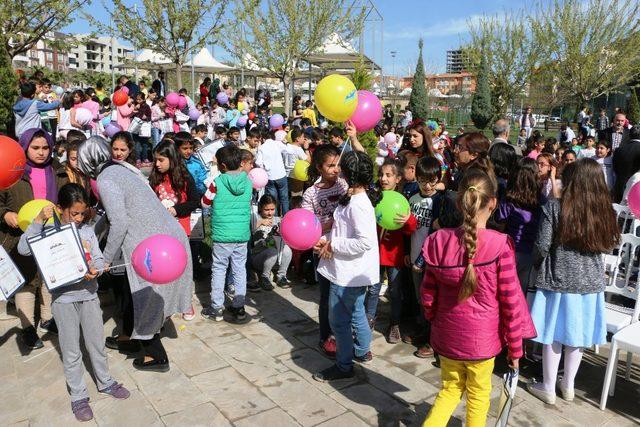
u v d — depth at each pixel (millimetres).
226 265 4934
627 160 7387
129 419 3406
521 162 4090
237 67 21422
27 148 4516
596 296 3568
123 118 11922
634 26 27891
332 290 3795
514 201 4035
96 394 3684
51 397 3658
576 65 28781
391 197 4078
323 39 20422
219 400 3646
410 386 3885
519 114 37031
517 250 4039
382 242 4480
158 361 4000
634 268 5223
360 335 4070
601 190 3447
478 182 2713
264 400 3660
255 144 8758
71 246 3217
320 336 4457
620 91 30891
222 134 9398
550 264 3582
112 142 3873
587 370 4215
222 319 5043
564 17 28703
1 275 3537
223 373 4027
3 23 13820
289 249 5906
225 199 4770
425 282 2920
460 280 2705
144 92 15461
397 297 4547
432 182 4355
